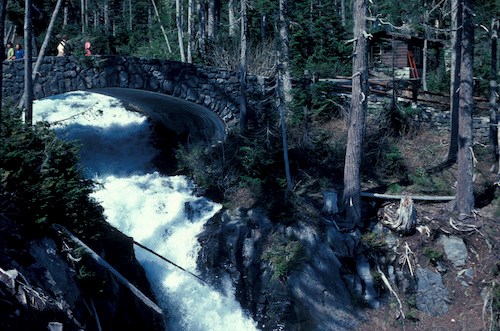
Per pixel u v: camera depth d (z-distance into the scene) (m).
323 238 22.02
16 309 11.35
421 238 22.34
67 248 14.77
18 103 22.53
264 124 27.73
